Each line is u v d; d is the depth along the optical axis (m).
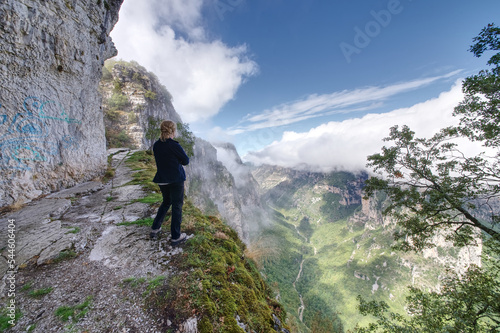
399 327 7.96
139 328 2.23
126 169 12.48
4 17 5.36
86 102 9.22
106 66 59.62
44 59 6.69
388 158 9.34
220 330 2.34
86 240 4.09
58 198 6.54
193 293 2.73
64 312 2.39
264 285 4.39
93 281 2.97
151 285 2.88
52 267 3.26
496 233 7.32
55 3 6.89
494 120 7.01
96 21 9.26
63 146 7.79
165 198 4.01
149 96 58.25
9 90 5.77
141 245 3.95
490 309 6.98
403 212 9.90
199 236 4.22
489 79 6.35
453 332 6.72
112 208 6.01
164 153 3.67
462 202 7.88
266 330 2.84
